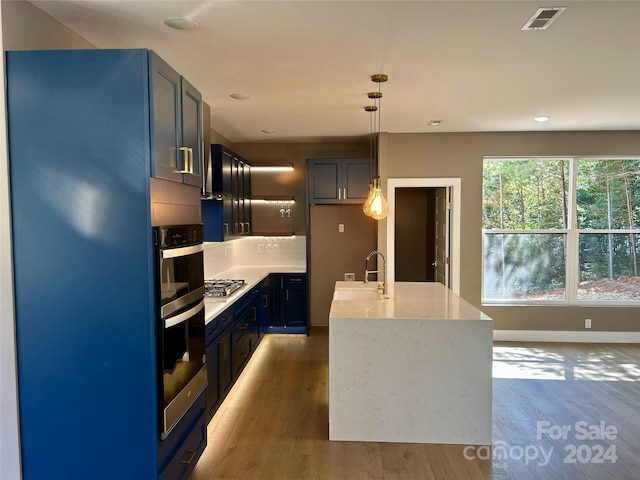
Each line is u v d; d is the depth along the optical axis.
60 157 1.98
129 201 1.98
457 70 3.12
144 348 2.01
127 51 1.96
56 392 2.03
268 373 4.34
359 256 5.95
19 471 2.04
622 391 3.83
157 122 2.04
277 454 2.84
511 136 5.32
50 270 2.00
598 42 2.64
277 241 6.10
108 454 2.04
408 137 5.36
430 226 6.79
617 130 5.27
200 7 2.18
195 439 2.55
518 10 2.24
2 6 1.94
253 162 5.87
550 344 5.29
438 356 2.96
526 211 5.52
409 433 3.00
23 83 1.96
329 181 5.69
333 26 2.42
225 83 3.40
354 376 3.01
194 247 2.45
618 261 5.47
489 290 5.54
